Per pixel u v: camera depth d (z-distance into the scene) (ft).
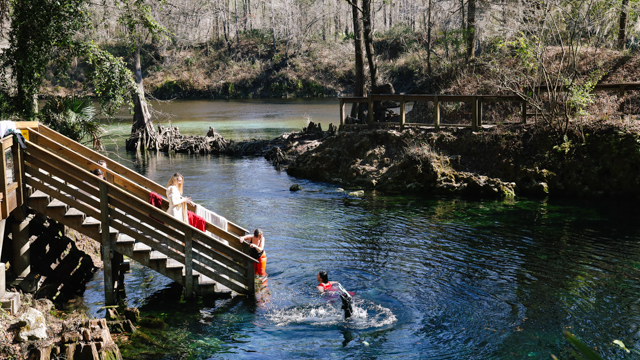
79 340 22.86
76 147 35.81
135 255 30.09
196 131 120.88
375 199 56.70
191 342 25.35
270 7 259.39
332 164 68.74
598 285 31.71
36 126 35.22
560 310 28.43
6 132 27.25
